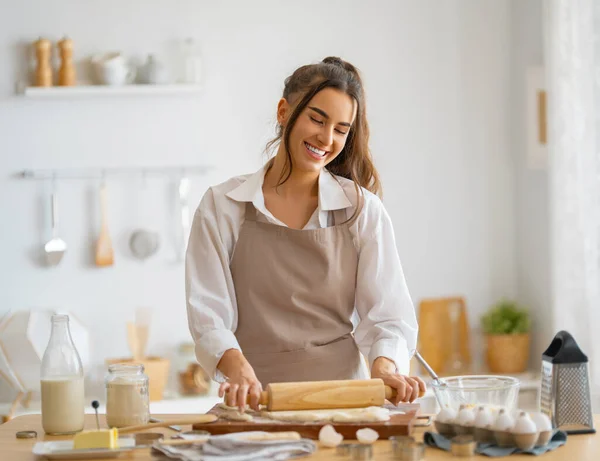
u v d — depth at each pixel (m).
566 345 2.08
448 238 5.18
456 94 5.16
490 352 5.04
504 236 5.21
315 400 2.08
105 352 4.96
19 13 4.90
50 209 4.95
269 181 2.53
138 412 2.19
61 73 4.82
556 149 4.54
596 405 4.28
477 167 5.18
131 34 4.96
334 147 2.38
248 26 5.03
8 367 4.61
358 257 2.49
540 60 4.93
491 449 1.87
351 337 2.54
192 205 5.01
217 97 5.02
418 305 5.16
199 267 2.46
